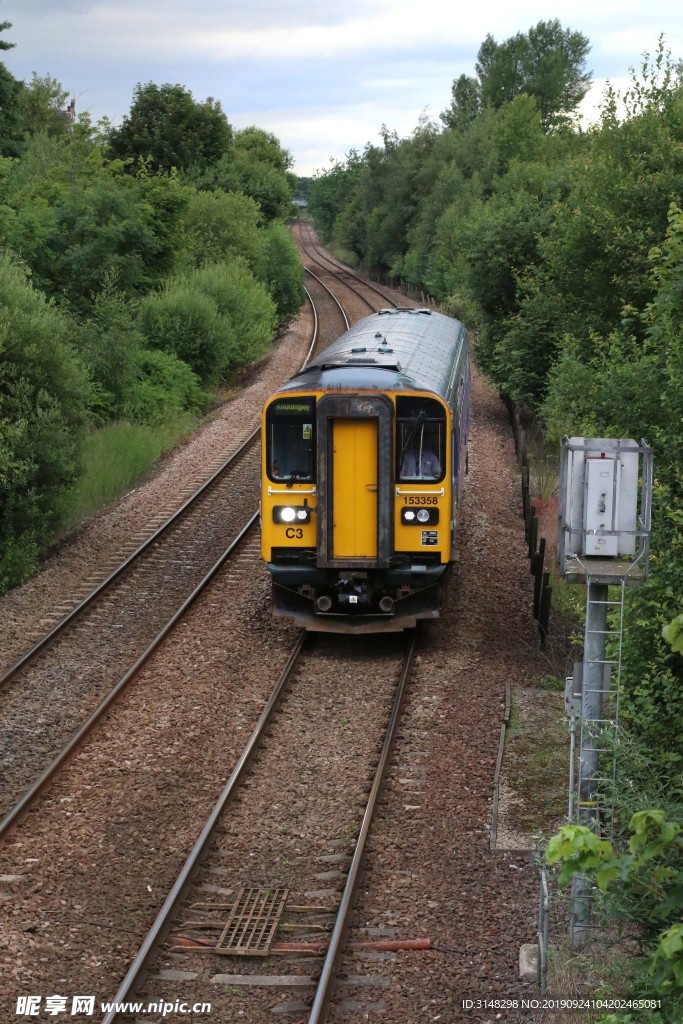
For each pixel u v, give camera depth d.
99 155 59.00
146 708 19.03
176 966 12.12
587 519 12.09
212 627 23.47
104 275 47.31
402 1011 11.34
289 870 14.20
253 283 68.88
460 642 22.92
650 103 31.44
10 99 61.41
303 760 17.30
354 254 145.62
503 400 50.47
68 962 12.03
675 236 16.19
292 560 21.89
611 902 10.34
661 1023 9.89
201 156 99.06
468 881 13.88
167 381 49.41
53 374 29.14
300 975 11.97
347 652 22.53
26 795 15.53
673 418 17.17
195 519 32.41
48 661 21.47
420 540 21.55
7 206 45.38
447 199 99.94
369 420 21.12
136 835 14.84
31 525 27.66
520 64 139.88
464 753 17.53
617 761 12.30
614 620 15.45
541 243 35.75
